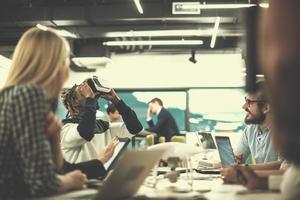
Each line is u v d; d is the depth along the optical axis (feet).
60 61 4.56
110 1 22.65
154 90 30.25
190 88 29.84
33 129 3.89
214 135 9.95
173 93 30.14
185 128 29.68
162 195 4.42
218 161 9.37
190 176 6.82
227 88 29.43
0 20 21.95
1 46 25.35
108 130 9.07
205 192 4.88
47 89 4.44
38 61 4.44
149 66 30.35
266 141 9.60
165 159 6.43
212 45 26.84
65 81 4.71
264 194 4.66
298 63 2.27
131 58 30.50
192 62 29.14
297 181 4.15
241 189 5.19
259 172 6.03
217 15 20.99
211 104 29.50
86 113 8.10
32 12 21.79
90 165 5.94
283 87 2.34
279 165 7.59
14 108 3.93
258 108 9.32
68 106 8.64
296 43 2.26
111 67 29.94
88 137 8.00
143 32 23.91
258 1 2.52
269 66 2.37
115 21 22.27
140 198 4.25
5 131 3.93
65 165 5.57
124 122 9.04
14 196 4.00
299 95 2.30
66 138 8.07
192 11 19.15
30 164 3.83
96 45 27.68
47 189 3.86
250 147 10.25
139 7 18.94
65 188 4.18
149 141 8.79
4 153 3.95
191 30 23.77
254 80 2.72
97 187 4.83
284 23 2.28
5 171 3.97
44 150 3.91
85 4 22.57
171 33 23.88
